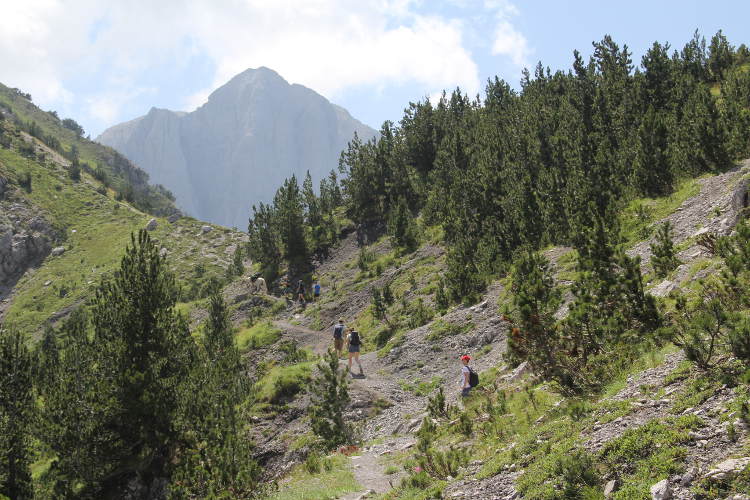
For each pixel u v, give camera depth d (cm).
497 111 6016
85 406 2170
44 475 2417
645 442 830
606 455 859
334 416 2141
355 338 2825
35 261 11894
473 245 3678
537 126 4466
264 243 6016
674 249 2027
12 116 18462
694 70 5016
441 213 4834
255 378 3400
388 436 2016
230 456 1756
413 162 6494
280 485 1720
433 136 6350
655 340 1263
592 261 1518
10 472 2153
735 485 658
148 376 2227
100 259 11744
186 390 2331
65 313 9831
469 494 1006
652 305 1333
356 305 4281
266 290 5625
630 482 766
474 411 1705
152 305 2436
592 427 991
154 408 2195
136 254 2488
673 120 3434
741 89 3794
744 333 902
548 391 1454
